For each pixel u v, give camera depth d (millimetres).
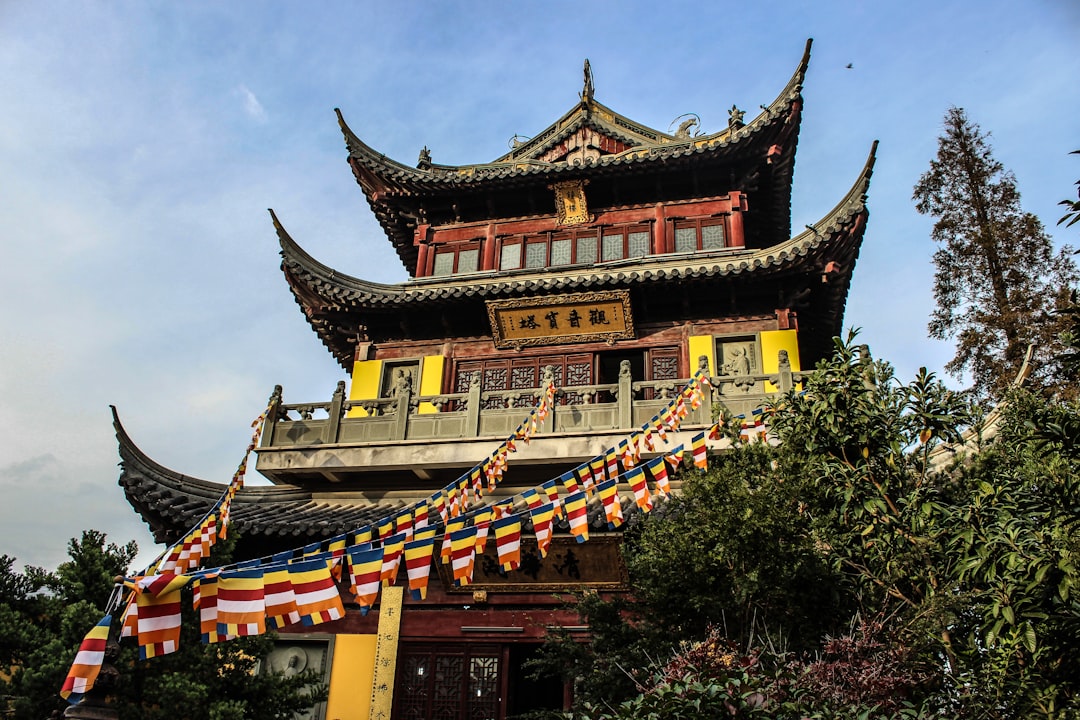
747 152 27688
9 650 13148
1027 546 10336
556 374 26375
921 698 10852
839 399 13773
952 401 13641
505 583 19844
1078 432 11133
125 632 10891
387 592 20219
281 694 14695
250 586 11844
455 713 19031
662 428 16844
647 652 13727
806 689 9992
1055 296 25906
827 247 24484
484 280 27938
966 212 29719
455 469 23344
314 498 24453
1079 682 10312
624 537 17281
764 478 14047
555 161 31359
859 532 13234
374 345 28000
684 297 25938
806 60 26875
